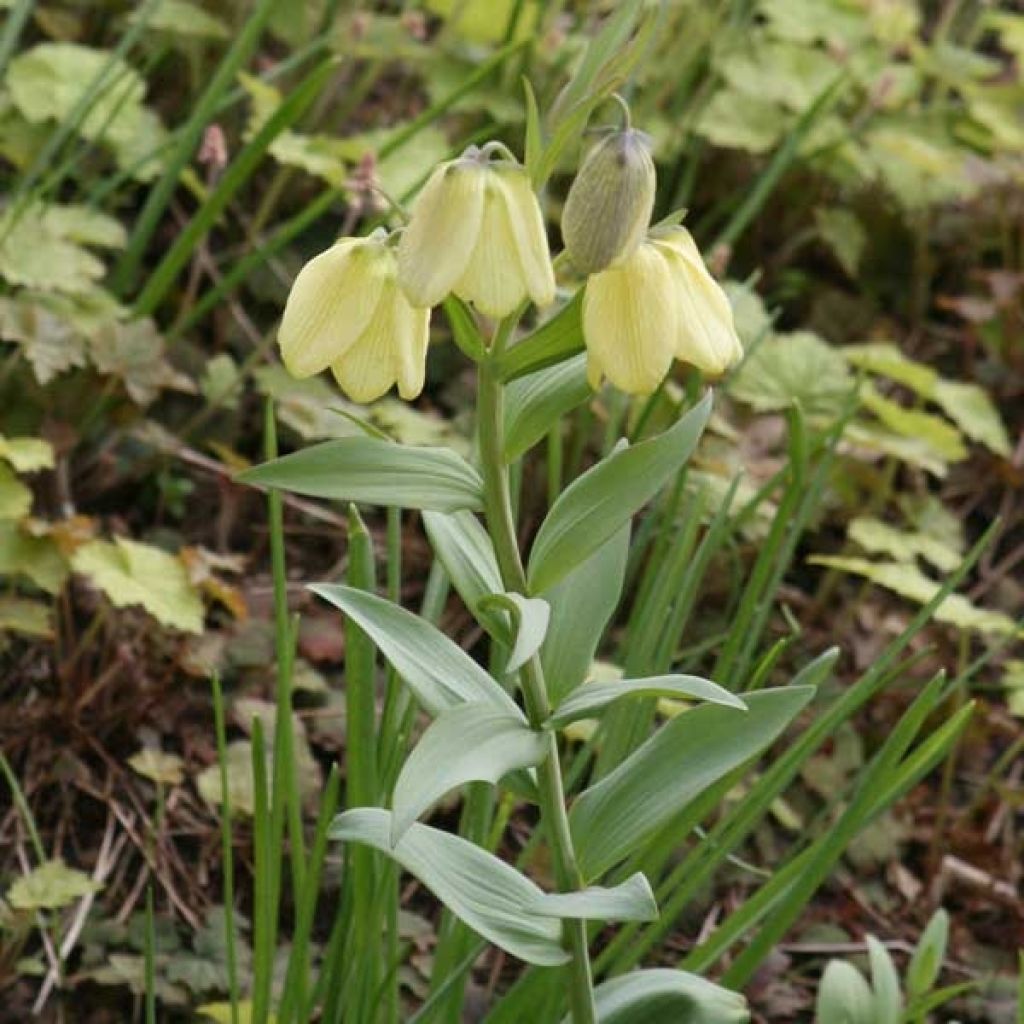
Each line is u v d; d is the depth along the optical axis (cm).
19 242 122
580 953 88
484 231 79
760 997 110
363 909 94
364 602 86
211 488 126
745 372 131
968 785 123
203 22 138
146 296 124
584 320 81
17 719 113
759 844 116
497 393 84
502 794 114
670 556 101
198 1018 106
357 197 122
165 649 116
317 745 117
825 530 131
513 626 86
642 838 88
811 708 122
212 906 109
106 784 112
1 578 117
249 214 139
